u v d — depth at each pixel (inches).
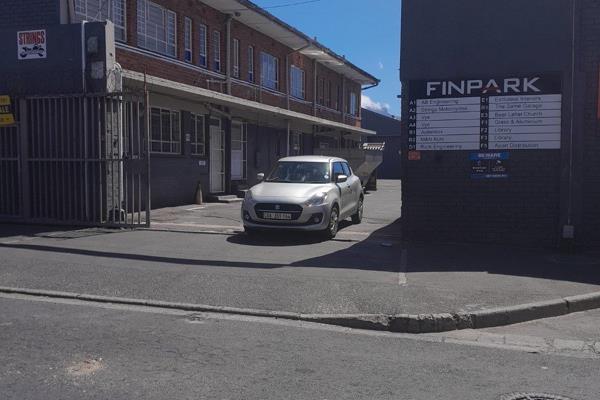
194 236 458.6
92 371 187.3
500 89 423.2
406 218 445.7
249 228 455.2
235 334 232.5
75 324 241.1
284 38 982.4
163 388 174.4
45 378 180.5
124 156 500.1
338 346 221.5
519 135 422.3
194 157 749.9
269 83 981.8
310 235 474.3
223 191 838.5
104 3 583.8
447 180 437.1
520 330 251.9
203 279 313.3
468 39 427.2
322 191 457.7
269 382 181.5
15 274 321.1
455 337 239.8
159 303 274.2
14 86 502.9
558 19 410.9
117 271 329.4
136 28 635.5
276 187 467.2
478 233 434.6
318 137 1246.3
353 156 1037.8
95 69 490.6
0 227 488.1
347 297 279.1
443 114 434.6
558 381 188.1
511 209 427.2
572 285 308.2
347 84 1424.7
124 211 512.7
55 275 320.2
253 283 305.1
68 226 494.6
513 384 184.7
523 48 417.4
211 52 790.5
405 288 295.9
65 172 496.4
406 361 205.6
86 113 487.2
